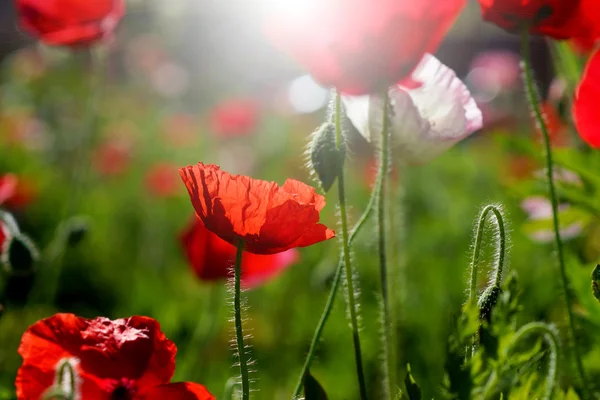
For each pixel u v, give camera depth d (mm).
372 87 735
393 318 870
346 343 1379
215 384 1310
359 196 2164
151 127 3457
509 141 1054
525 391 745
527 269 1360
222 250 1024
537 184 1052
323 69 731
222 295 1380
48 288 1459
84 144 1488
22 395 727
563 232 1138
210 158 3098
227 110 2748
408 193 2070
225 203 709
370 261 1604
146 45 3441
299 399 743
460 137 811
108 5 1082
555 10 790
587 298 876
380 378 1248
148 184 2283
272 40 738
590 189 1029
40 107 3201
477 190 2080
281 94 3082
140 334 734
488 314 732
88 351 730
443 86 816
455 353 734
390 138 794
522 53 799
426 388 1113
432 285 1492
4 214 934
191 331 1464
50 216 2416
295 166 2514
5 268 930
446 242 1765
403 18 715
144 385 734
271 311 1606
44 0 1077
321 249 1708
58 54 3150
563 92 1182
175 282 1796
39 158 2977
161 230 2230
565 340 911
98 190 2703
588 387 792
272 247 721
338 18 718
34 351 730
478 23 1747
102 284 2088
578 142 1182
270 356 1478
